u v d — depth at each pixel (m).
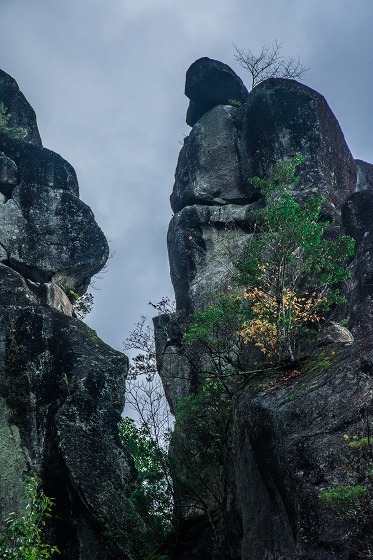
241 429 16.81
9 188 25.03
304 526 14.03
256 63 28.11
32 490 17.28
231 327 19.33
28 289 23.72
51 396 22.16
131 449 20.56
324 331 18.33
